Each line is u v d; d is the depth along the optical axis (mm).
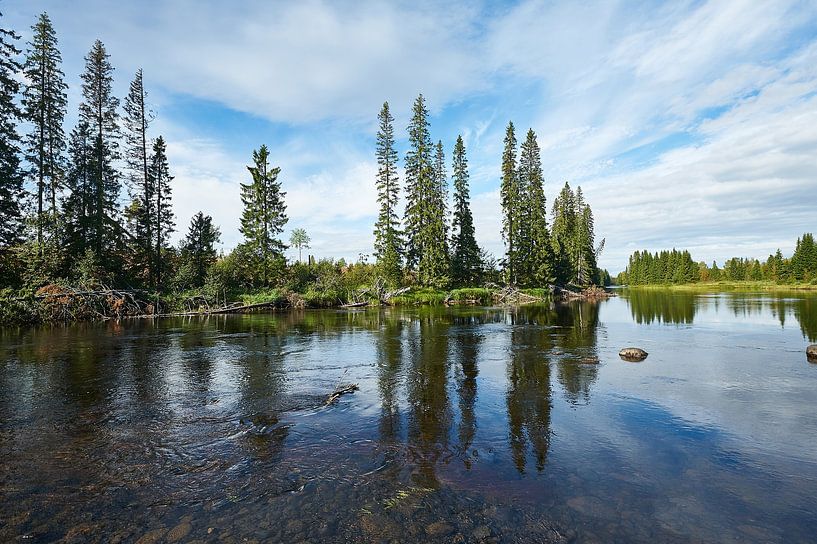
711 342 14500
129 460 5414
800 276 74750
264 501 4414
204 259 41562
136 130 34969
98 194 31766
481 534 3803
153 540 3768
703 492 4543
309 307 36812
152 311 29109
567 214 60719
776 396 8008
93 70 32438
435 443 5902
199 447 5809
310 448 5750
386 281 40688
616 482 4766
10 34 22797
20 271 25953
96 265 29359
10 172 23797
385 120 42344
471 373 10117
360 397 8172
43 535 3852
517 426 6547
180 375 10070
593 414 7066
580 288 59250
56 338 16688
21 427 6625
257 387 8945
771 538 3746
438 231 43219
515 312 29453
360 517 4094
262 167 41500
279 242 42000
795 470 5051
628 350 11953
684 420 6758
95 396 8312
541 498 4430
